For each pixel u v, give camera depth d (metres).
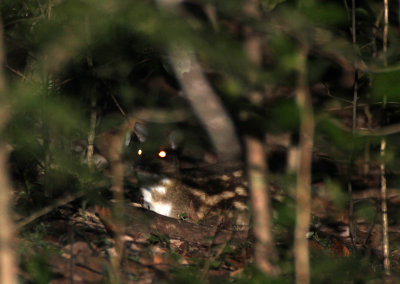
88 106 8.66
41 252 6.66
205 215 10.40
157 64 8.70
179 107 10.13
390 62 5.22
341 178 8.93
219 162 10.95
